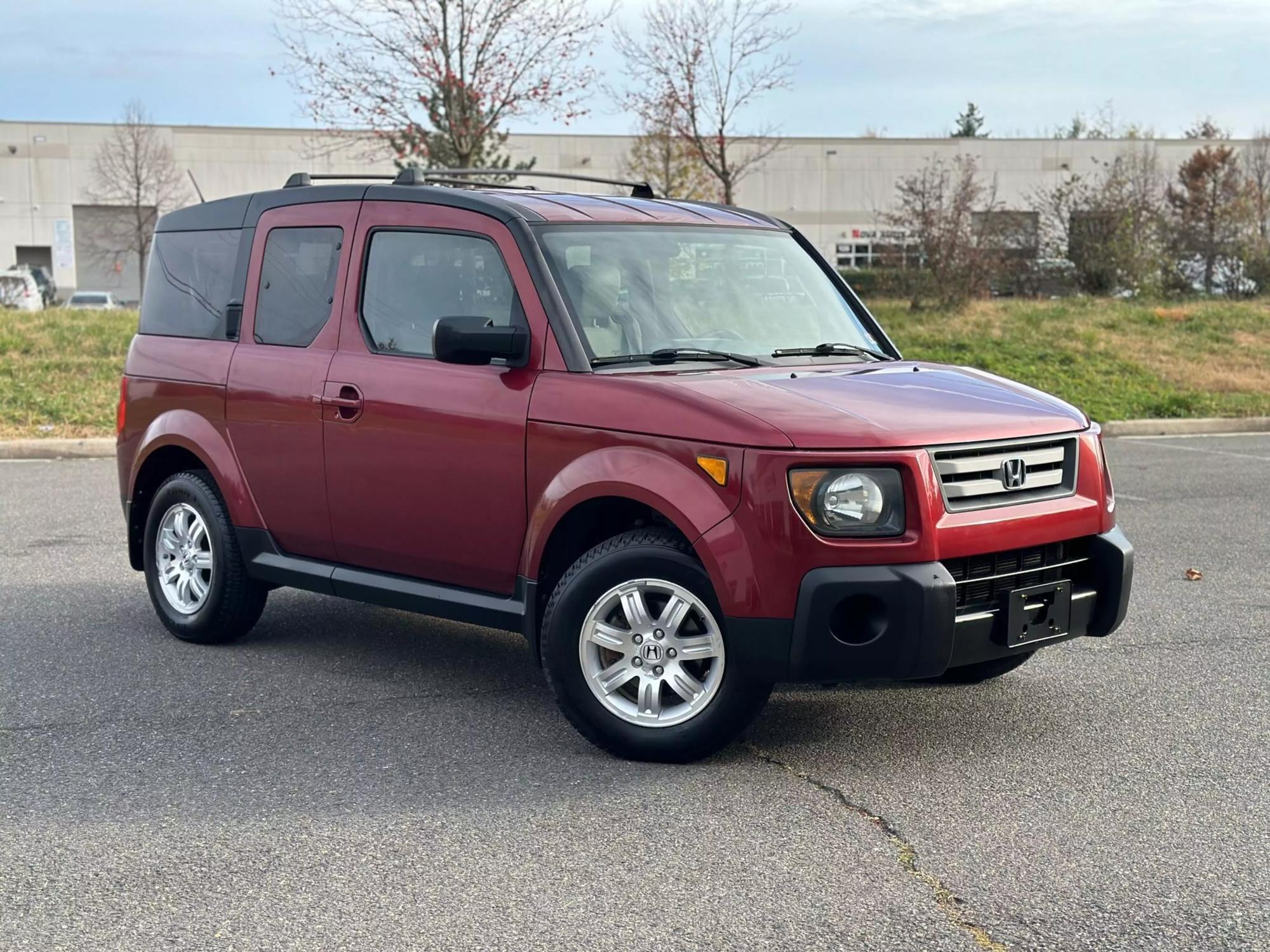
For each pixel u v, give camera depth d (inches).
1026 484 183.0
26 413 582.9
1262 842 154.9
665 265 208.8
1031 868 147.3
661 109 1013.2
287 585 232.5
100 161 2349.9
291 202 236.7
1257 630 258.1
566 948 128.5
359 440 214.1
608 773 178.9
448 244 208.8
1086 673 228.8
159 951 128.6
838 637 168.7
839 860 149.3
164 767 182.5
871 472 168.9
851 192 2465.6
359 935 131.5
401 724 201.6
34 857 151.8
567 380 188.4
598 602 182.2
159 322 261.0
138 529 263.7
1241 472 485.1
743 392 179.6
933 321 888.9
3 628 261.9
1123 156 1818.4
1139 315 906.7
